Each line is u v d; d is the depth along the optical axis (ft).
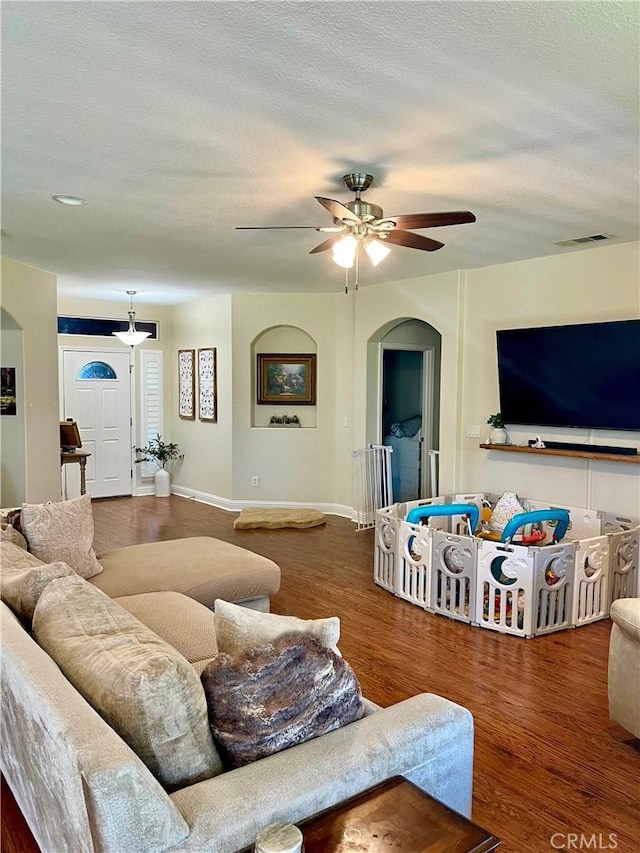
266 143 8.79
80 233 14.08
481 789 7.74
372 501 22.38
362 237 10.10
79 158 9.39
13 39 6.14
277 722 5.19
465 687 10.36
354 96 7.36
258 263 17.60
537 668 11.07
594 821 7.19
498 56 6.45
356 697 5.71
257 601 11.90
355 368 22.90
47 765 5.00
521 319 17.08
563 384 15.83
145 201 11.58
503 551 12.55
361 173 9.95
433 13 5.71
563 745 8.71
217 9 5.65
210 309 25.32
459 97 7.38
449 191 10.87
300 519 22.02
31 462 18.38
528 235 13.99
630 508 14.99
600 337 14.90
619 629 8.82
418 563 14.07
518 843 6.82
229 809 4.50
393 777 5.22
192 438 27.02
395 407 26.81
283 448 24.44
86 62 6.61
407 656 11.53
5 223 13.21
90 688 5.07
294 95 7.34
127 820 4.09
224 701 5.17
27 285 18.08
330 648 5.81
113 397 27.30
